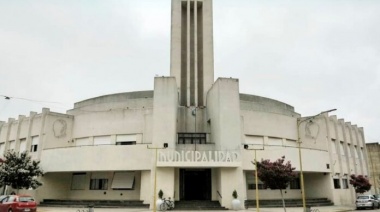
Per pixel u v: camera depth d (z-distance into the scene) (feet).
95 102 131.03
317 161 113.91
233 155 90.99
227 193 88.94
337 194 120.37
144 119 109.91
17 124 131.34
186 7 133.90
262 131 115.96
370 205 98.53
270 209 91.09
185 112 114.01
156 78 98.99
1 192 116.06
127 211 82.23
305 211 75.87
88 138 117.91
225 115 95.30
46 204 104.99
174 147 93.56
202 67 126.52
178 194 93.40
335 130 133.39
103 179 108.88
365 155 156.87
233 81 98.99
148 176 98.37
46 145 116.26
